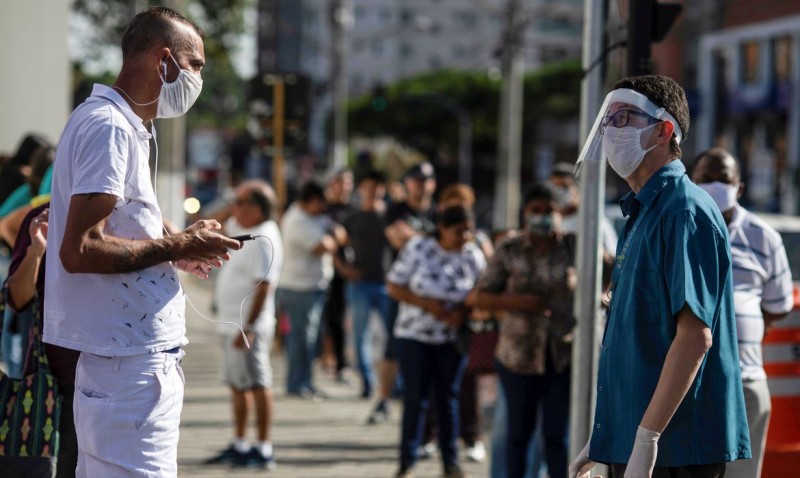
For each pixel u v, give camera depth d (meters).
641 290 3.81
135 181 3.78
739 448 3.87
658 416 3.64
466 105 68.81
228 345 8.12
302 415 10.52
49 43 15.37
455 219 7.83
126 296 3.78
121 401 3.78
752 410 5.33
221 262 3.88
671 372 3.64
